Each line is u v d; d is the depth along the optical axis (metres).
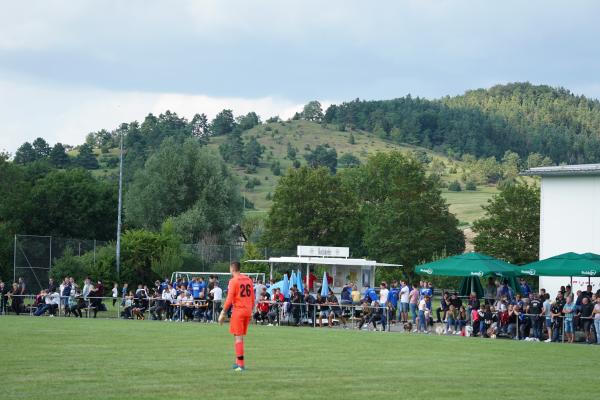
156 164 106.25
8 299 51.53
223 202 106.06
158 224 103.69
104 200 110.88
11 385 16.31
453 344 32.25
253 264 73.50
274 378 18.16
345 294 47.69
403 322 45.59
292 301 46.38
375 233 101.44
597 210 53.34
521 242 91.38
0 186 103.75
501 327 40.31
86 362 20.92
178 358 22.47
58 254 60.03
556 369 22.59
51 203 106.00
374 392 16.20
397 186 104.19
